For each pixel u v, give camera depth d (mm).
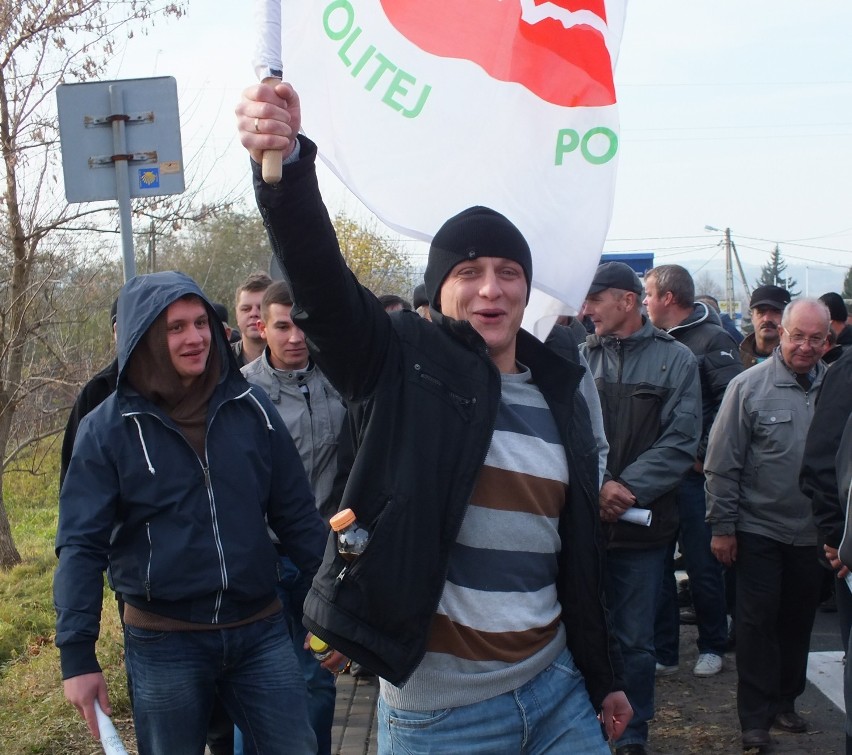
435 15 2912
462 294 2369
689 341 5852
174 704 2951
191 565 2932
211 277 17656
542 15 3035
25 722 4496
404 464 2170
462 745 2271
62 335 9047
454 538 2186
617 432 4371
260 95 1896
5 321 8133
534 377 2486
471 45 2941
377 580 2117
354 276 2225
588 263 3135
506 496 2305
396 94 2885
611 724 2615
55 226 8008
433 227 2963
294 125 1955
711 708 4988
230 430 3078
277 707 3080
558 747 2375
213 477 3002
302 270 2084
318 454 4047
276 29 1973
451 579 2264
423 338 2303
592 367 4523
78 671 2777
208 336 3031
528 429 2385
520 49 3016
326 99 2793
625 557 4238
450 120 2953
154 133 4715
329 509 3955
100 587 2883
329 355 2205
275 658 3109
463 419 2232
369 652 2125
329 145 2801
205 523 2967
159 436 2969
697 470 5559
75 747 4332
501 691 2301
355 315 2174
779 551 4461
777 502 4406
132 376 3018
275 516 3273
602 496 4219
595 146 3104
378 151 2887
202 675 2994
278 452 3232
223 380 3098
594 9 3078
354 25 2812
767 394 4488
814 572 4461
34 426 9258
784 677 4629
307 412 4055
